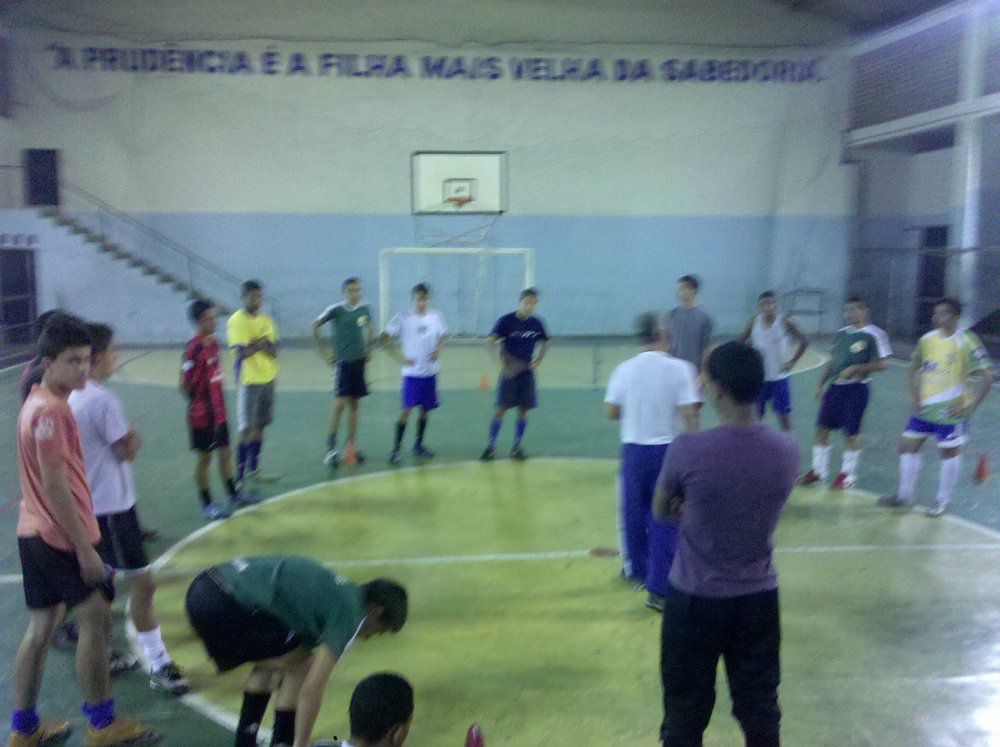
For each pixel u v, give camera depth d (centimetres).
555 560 550
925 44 1705
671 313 767
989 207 1669
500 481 746
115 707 368
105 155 1778
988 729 355
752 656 280
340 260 1866
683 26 1878
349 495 701
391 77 1827
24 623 463
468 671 401
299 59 1798
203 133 1795
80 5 1728
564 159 1889
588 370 1433
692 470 272
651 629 446
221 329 1825
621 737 346
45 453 306
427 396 805
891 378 1355
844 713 366
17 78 1734
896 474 775
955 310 620
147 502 684
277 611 279
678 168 1920
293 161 1827
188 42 1767
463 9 1822
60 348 314
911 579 518
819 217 1975
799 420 1024
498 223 1892
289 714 308
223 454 658
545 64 1858
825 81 1934
